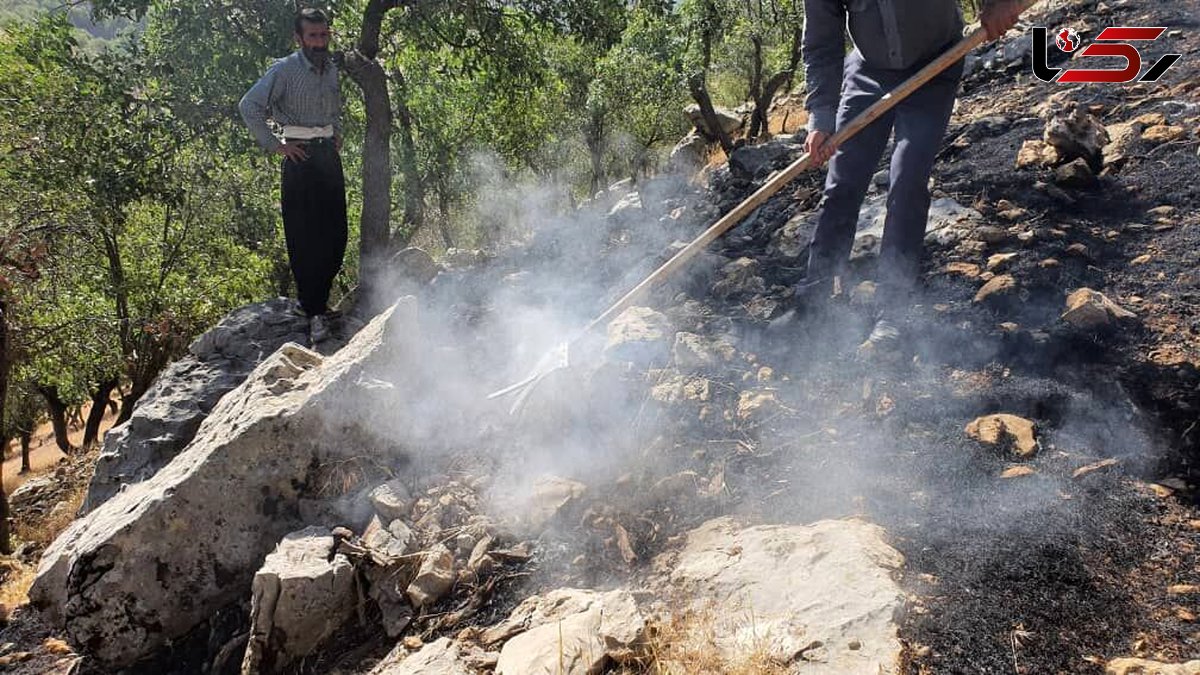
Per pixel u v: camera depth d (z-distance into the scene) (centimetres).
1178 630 191
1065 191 418
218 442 309
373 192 713
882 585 209
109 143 730
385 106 711
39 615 336
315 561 268
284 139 483
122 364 1474
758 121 1555
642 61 1717
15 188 902
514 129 1673
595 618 220
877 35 310
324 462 318
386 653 251
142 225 1565
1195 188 384
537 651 212
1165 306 317
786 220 505
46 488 1013
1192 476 242
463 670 218
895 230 331
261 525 311
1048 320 324
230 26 692
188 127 723
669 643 206
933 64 288
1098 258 360
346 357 349
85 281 1455
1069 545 222
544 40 915
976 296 348
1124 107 488
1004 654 189
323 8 682
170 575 300
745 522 257
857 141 333
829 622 202
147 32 733
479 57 825
